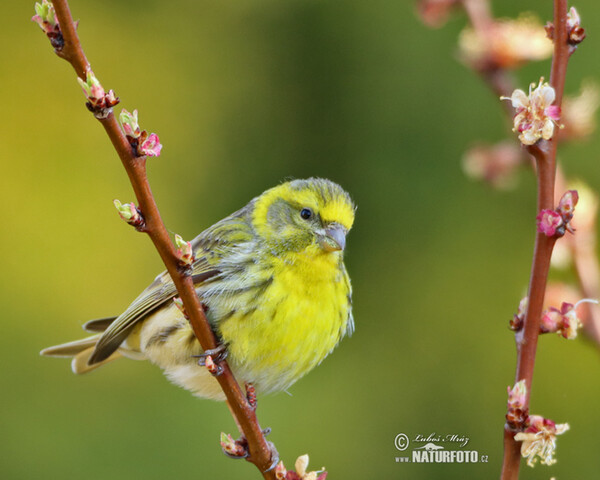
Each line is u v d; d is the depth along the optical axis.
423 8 6.25
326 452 12.84
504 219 13.33
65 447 12.47
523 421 4.30
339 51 14.27
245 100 14.82
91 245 14.24
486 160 6.29
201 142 14.84
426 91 13.65
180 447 12.49
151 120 14.91
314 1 14.45
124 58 15.14
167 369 7.61
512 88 6.00
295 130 14.48
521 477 12.48
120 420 12.61
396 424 13.10
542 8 12.73
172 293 7.33
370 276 13.54
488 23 6.05
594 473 12.58
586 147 12.27
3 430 12.62
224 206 14.63
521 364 4.38
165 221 14.48
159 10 15.30
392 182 13.66
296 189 7.68
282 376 7.35
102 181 14.61
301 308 7.19
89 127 14.88
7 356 13.35
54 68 15.05
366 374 13.29
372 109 13.91
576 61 12.68
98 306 13.93
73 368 8.48
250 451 5.39
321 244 7.31
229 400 5.41
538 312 4.36
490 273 13.31
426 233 13.49
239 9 15.02
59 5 4.14
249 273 7.21
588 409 12.80
